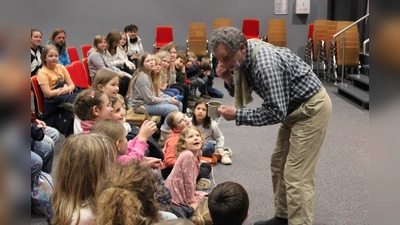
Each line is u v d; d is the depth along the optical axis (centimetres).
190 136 289
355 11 919
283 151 249
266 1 974
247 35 951
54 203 156
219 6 979
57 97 362
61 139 432
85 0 958
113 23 972
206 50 939
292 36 987
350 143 434
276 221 255
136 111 419
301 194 225
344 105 620
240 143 436
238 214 182
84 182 154
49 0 950
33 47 496
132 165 151
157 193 222
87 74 531
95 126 223
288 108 227
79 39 972
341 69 761
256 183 328
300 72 217
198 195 275
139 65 422
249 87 225
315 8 973
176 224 117
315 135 222
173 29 985
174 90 500
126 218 132
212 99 674
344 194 308
